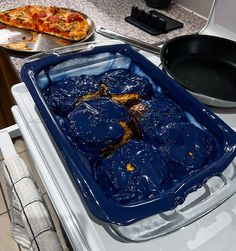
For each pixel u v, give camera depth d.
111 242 0.34
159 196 0.31
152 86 0.49
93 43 0.60
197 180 0.33
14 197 0.55
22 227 0.62
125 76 0.50
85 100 0.43
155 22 0.85
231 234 0.36
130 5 1.01
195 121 0.42
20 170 0.54
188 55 0.68
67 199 0.38
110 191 0.33
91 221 0.36
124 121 0.41
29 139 0.45
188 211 0.37
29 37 0.79
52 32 0.81
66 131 0.39
